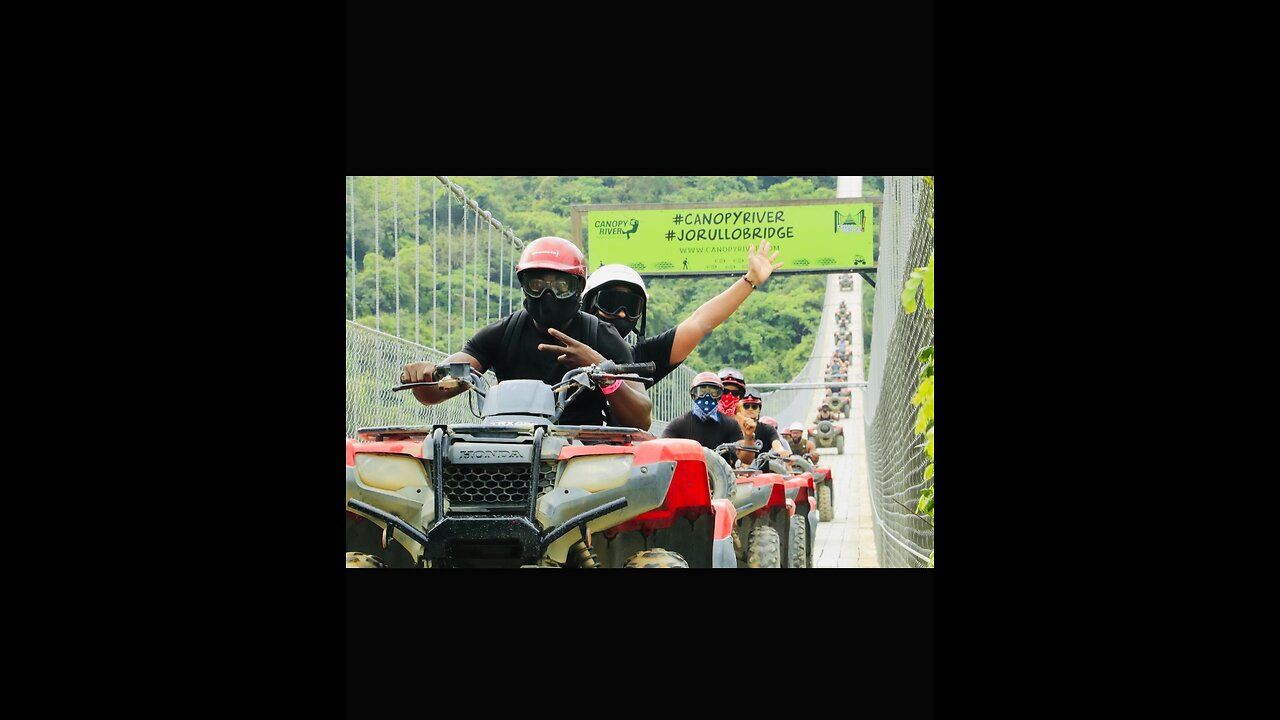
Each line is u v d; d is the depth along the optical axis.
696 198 82.88
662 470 8.24
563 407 9.27
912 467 15.17
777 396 58.38
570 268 11.16
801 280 102.62
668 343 13.55
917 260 12.04
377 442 8.55
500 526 8.06
